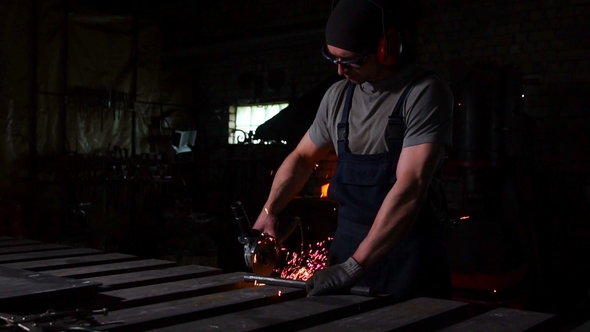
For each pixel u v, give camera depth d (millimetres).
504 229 4418
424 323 1248
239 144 7988
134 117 8258
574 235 5730
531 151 5664
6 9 7102
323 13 7543
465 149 4797
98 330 1107
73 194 7520
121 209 7980
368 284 1886
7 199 6895
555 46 5895
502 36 6184
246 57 8297
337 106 2066
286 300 1523
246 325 1162
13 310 1273
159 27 8555
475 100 4785
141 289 1531
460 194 6270
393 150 1893
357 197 1974
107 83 8039
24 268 1806
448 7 6512
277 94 7953
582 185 5715
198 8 8758
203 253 6188
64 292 1326
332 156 7148
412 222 1683
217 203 8211
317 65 7566
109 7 8258
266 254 1830
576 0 5789
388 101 1902
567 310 5211
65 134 7617
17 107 7207
